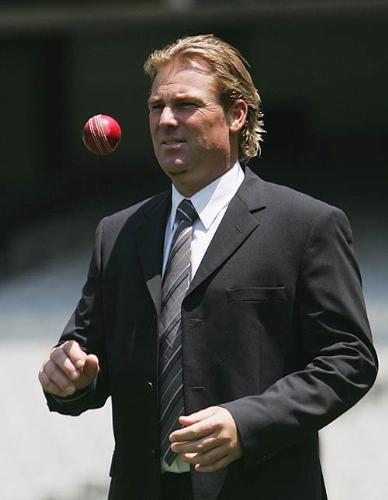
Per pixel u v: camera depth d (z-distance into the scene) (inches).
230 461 294.5
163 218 334.6
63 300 1305.4
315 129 2123.5
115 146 344.2
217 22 1738.4
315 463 322.0
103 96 2102.6
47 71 2036.2
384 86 2097.7
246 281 313.1
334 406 302.5
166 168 321.7
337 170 1989.4
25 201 1877.5
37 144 2057.1
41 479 759.1
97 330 336.5
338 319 309.9
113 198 1898.4
